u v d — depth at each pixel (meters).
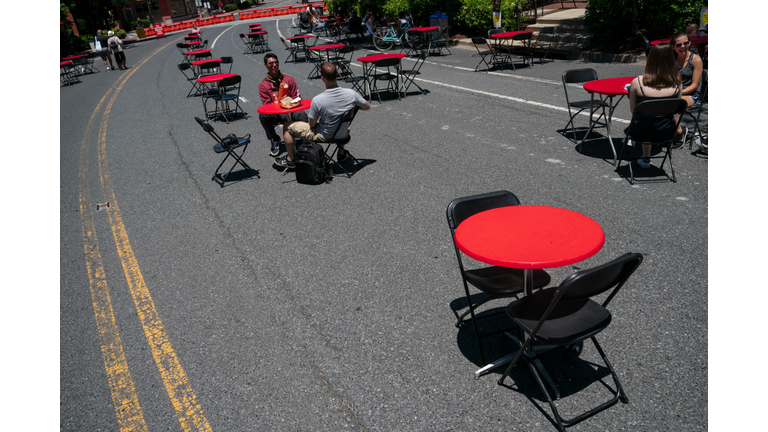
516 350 3.16
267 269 4.46
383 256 4.48
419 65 14.85
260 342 3.49
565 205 5.08
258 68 17.45
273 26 39.38
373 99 11.07
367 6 24.72
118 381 3.26
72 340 3.74
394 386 2.97
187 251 4.96
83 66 23.38
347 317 3.66
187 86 15.12
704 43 9.08
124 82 17.64
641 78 5.26
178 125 10.38
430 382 2.97
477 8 17.06
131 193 6.77
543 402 2.76
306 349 3.37
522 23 16.88
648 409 2.63
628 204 4.95
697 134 6.48
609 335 3.21
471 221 3.12
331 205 5.71
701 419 2.53
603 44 13.24
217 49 26.00
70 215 6.23
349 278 4.18
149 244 5.21
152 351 3.52
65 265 4.93
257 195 6.23
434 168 6.52
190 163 7.77
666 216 4.62
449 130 8.13
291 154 6.91
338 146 6.86
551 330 2.60
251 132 9.33
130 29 53.62
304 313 3.76
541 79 11.12
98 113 12.63
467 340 3.31
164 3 63.84
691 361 2.91
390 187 6.05
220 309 3.93
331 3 31.75
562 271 4.04
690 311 3.33
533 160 6.42
